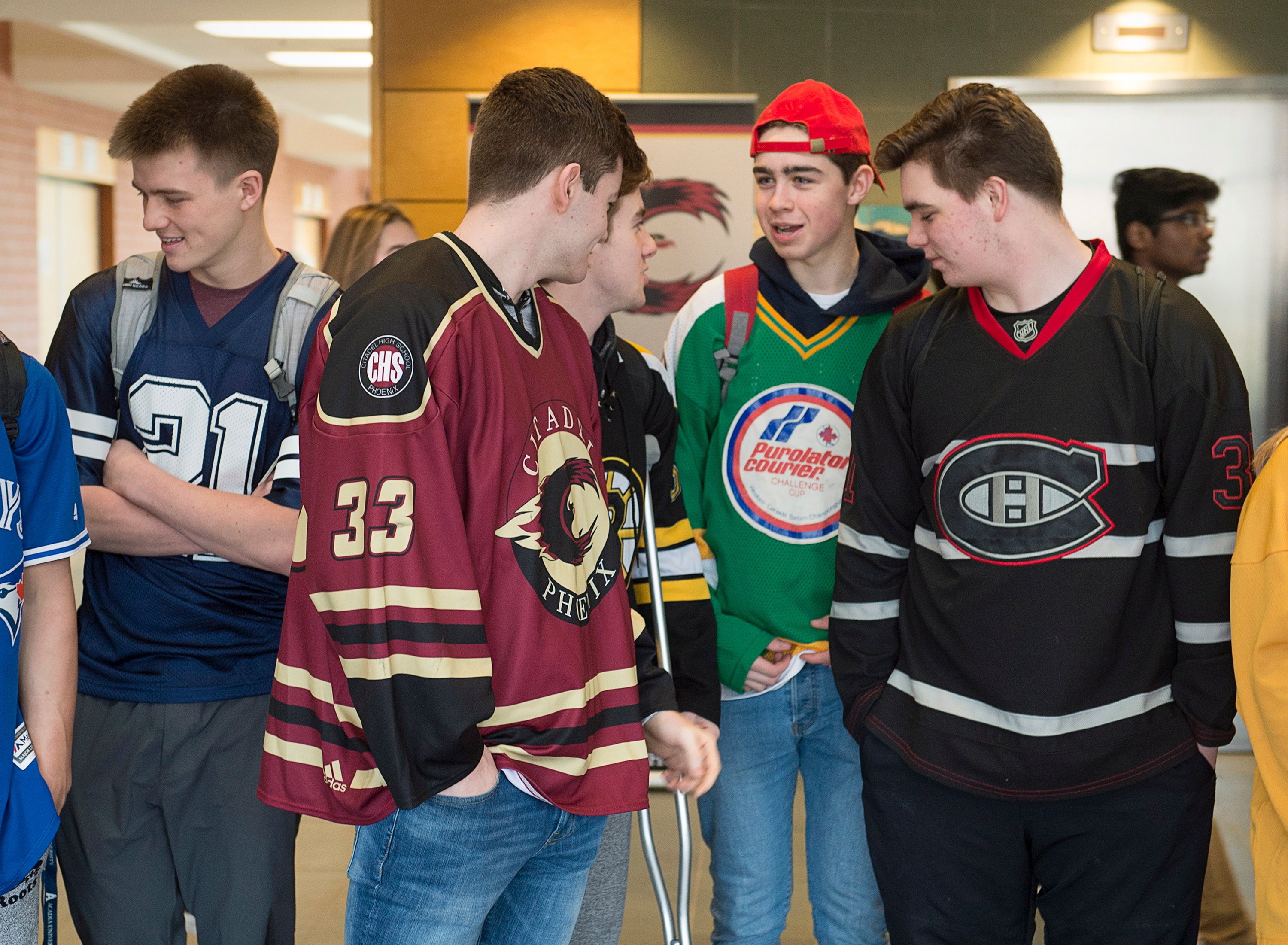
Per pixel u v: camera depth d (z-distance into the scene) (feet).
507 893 5.33
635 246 5.99
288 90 38.55
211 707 6.42
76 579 20.06
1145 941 6.07
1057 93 15.48
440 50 15.40
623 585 5.30
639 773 5.11
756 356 7.30
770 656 7.24
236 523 6.16
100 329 6.47
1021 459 5.90
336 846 11.80
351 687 4.34
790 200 6.95
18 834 5.05
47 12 26.11
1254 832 5.58
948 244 5.97
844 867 7.31
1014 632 5.90
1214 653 5.81
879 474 6.52
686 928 6.15
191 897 6.63
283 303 6.45
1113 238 15.78
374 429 4.34
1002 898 6.32
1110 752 5.86
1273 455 5.34
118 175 45.93
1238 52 15.48
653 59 15.38
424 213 15.60
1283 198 15.48
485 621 4.62
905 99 15.48
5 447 5.04
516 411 4.67
